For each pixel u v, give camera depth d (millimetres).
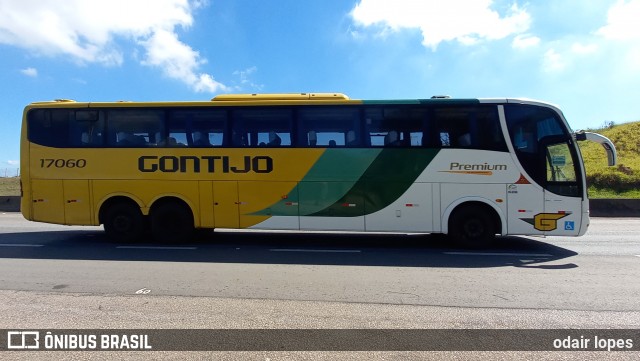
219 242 9430
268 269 6742
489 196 8289
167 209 9016
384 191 8523
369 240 9758
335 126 8648
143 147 8930
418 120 8500
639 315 4578
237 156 8773
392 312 4637
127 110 8977
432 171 8414
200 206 8867
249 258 7633
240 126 8805
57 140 9078
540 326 4238
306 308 4762
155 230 9102
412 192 8469
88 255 7879
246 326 4191
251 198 8766
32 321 4316
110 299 5062
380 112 8586
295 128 8695
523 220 8211
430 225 8445
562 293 5422
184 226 9078
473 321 4367
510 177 8242
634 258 7793
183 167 8875
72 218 9055
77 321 4312
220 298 5129
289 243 9312
